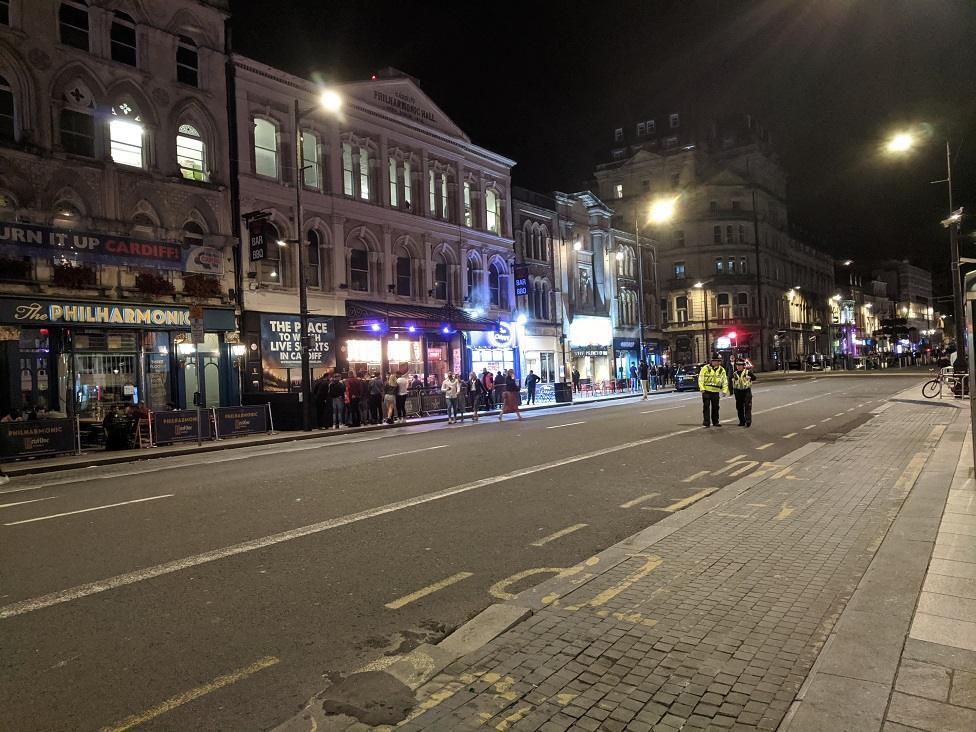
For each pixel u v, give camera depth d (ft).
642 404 93.76
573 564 19.33
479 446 48.47
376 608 16.42
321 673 12.95
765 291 237.66
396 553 21.03
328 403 74.43
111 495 34.40
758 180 246.88
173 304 71.05
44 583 19.08
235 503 30.17
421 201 110.01
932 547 18.20
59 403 62.90
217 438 63.21
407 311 99.91
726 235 228.22
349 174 98.43
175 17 76.38
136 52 72.95
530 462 39.06
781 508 24.75
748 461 36.88
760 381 160.66
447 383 77.87
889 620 13.38
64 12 67.26
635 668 12.34
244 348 79.82
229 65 82.02
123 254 66.03
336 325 91.81
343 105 95.61
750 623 14.19
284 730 10.75
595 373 156.46
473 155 123.13
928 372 170.40
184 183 75.36
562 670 12.38
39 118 64.28
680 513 24.45
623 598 15.97
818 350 295.69
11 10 63.21
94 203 68.03
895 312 429.79
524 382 130.21
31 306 60.23
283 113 87.66
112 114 69.87
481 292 122.83
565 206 149.07
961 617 13.38
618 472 34.55
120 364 68.18
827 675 11.28
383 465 40.60
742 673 11.98
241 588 18.16
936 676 11.07
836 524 22.20
